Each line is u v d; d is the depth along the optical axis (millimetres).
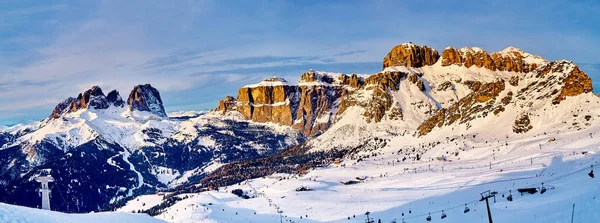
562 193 188125
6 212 93938
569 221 129000
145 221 127125
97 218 114562
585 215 128625
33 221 95375
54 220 100438
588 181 193875
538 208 166625
